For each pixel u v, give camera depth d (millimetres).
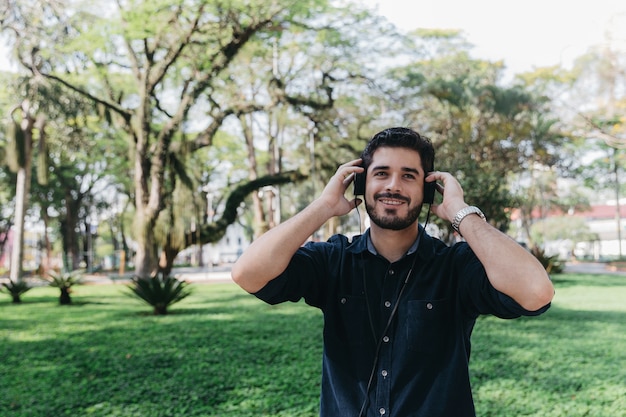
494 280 1453
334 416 1620
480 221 1557
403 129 1688
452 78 23453
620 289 15047
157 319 10555
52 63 20312
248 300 13977
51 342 8164
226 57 19828
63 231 37188
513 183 28578
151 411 4652
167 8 18781
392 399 1550
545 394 5004
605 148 31156
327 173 24109
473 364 6195
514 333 8250
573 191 42125
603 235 53156
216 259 60062
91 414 4590
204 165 32500
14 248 23641
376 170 1643
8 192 34281
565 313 10430
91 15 19516
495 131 21719
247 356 6777
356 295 1656
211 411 4621
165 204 20125
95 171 33906
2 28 18672
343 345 1656
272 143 29344
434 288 1616
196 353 7016
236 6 18156
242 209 37406
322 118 22984
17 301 15188
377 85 22578
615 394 4969
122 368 6250
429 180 1669
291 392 5152
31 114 23172
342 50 22016
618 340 7652
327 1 19328
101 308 12953
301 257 1690
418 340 1570
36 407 4785
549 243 47062
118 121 21047
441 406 1516
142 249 19625
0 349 7672
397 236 1658
